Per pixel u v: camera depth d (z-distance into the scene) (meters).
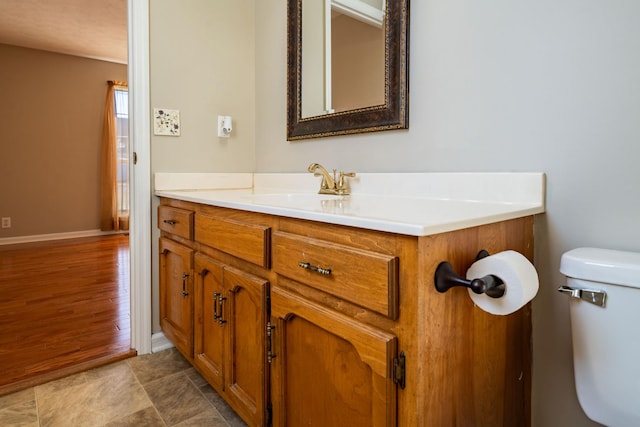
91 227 4.96
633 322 0.75
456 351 0.76
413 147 1.31
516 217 0.92
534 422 1.06
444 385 0.74
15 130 4.41
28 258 3.71
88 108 4.84
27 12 3.50
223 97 1.99
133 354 1.78
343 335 0.81
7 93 4.34
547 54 0.99
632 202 0.87
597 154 0.92
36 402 1.41
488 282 0.68
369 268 0.74
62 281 2.98
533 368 1.05
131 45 1.71
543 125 1.00
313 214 0.87
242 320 1.18
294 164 1.85
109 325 2.14
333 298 0.85
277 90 1.93
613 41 0.88
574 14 0.94
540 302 1.03
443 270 0.70
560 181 0.98
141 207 1.76
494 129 1.10
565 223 0.98
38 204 4.59
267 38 1.99
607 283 0.78
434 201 1.19
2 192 4.37
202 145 1.92
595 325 0.80
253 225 1.10
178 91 1.84
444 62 1.21
